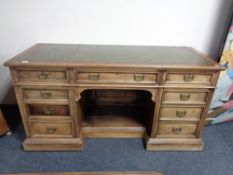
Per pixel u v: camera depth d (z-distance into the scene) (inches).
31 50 61.2
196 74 52.3
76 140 61.4
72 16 67.1
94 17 67.4
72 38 70.4
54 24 68.2
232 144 67.9
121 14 67.1
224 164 59.6
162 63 51.5
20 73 50.8
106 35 70.1
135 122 69.6
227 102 73.4
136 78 52.3
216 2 65.2
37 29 68.8
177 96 55.6
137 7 66.1
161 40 71.1
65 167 57.2
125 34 70.1
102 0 65.0
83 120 69.6
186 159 61.1
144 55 58.9
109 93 77.2
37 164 58.0
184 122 60.1
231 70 66.7
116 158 60.9
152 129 60.6
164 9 66.4
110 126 67.4
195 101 56.6
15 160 59.3
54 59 52.2
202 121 59.7
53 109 56.8
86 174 45.5
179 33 70.1
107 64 49.4
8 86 79.7
